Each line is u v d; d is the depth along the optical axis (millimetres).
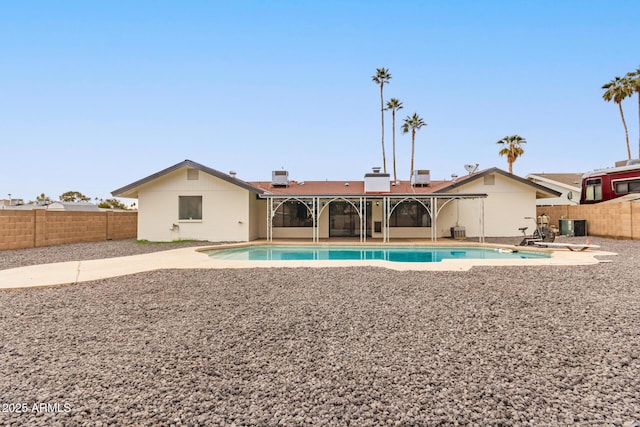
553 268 8141
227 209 16672
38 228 13844
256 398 2713
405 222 18734
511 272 7664
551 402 2633
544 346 3701
